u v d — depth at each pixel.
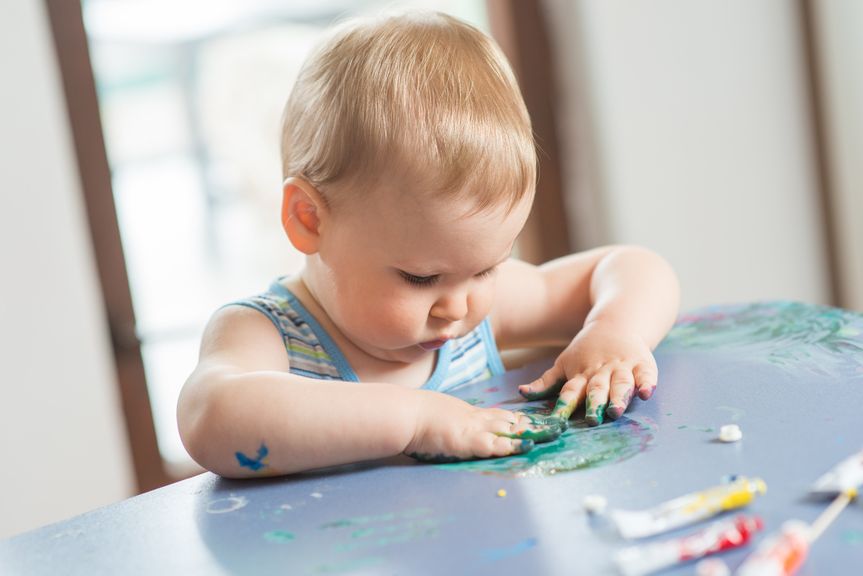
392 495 0.57
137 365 1.81
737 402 0.65
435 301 0.77
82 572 0.51
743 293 2.23
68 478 1.74
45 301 1.70
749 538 0.44
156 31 1.81
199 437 0.65
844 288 2.25
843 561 0.41
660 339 0.84
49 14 1.71
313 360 0.88
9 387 1.69
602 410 0.68
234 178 1.91
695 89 2.15
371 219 0.74
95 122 1.75
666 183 2.15
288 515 0.55
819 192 2.24
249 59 1.90
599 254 1.00
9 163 1.67
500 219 0.73
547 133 2.11
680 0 2.12
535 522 0.50
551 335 1.03
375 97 0.73
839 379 0.68
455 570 0.45
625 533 0.46
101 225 1.77
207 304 1.89
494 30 2.07
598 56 2.08
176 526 0.56
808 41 2.17
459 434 0.63
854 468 0.48
